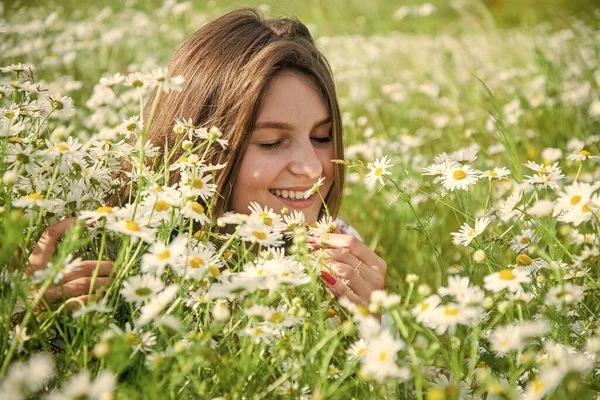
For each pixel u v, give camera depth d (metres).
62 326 1.39
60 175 1.51
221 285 1.20
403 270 2.46
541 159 2.95
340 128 2.08
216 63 1.94
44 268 1.34
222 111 1.87
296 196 1.94
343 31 6.75
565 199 1.38
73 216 1.54
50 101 1.79
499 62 5.39
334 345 1.11
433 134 3.71
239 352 1.19
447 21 6.97
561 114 3.46
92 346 1.23
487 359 1.38
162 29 5.14
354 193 3.01
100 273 1.38
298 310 1.22
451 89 4.22
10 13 5.56
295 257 1.38
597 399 1.19
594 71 4.25
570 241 1.80
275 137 1.88
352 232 2.37
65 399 0.91
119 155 1.65
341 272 1.58
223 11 2.55
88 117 3.01
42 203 1.28
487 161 2.80
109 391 0.95
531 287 1.48
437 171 1.76
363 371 1.06
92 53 4.45
